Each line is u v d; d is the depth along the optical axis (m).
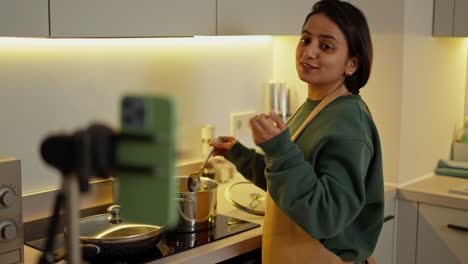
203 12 1.72
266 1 1.92
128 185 0.61
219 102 2.24
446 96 2.51
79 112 1.81
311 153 1.45
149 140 0.59
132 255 1.44
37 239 1.60
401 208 2.23
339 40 1.50
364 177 1.48
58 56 1.74
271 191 1.39
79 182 0.63
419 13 2.25
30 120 1.70
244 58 2.33
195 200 1.63
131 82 1.94
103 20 1.48
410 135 2.28
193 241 1.58
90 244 1.40
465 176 2.39
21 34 1.33
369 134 1.51
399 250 2.25
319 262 1.50
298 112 1.63
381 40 2.22
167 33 1.63
